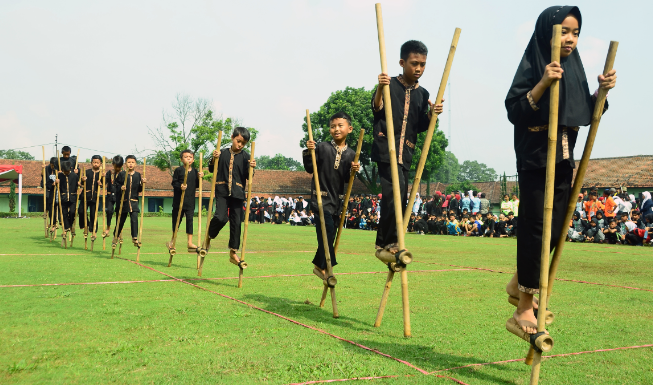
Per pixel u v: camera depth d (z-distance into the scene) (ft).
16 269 22.41
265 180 170.71
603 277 22.95
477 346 11.00
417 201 82.23
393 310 14.84
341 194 16.80
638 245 46.96
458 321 13.41
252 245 40.78
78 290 17.19
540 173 9.25
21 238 42.32
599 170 113.80
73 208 35.01
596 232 50.88
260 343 10.93
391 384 8.48
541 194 9.18
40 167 150.41
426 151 12.01
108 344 10.74
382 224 13.75
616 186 103.30
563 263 29.58
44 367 9.25
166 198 158.30
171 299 15.79
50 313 13.58
